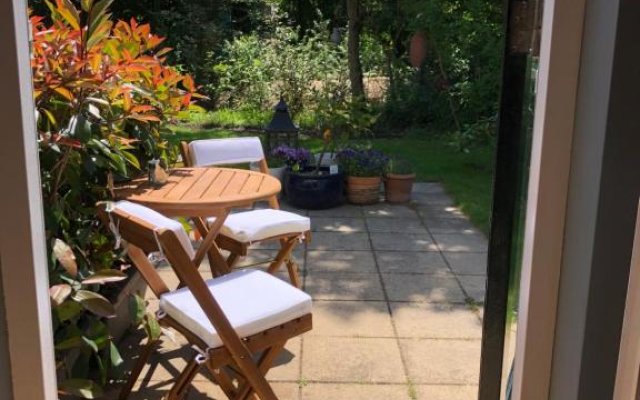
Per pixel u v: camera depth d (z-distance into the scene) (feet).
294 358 8.64
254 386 6.33
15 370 4.53
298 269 12.20
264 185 8.89
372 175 17.12
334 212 16.48
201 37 31.45
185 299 6.67
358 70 26.37
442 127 26.03
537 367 4.39
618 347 3.76
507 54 4.44
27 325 4.49
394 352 8.84
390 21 25.77
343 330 9.52
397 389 7.91
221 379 7.10
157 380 8.09
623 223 3.62
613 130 3.52
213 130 27.40
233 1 32.78
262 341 6.36
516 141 4.57
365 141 22.20
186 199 7.97
